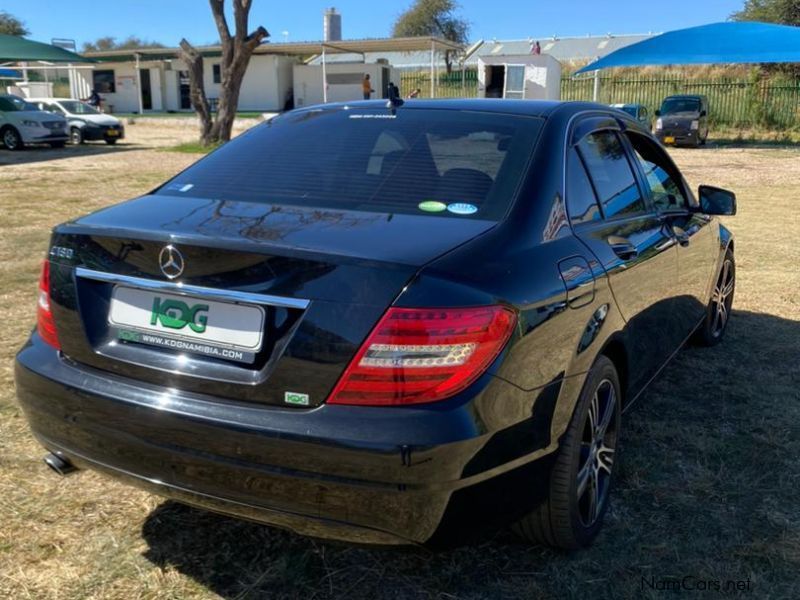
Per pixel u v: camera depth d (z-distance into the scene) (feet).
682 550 9.37
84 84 142.00
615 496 10.61
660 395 14.19
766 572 8.96
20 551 9.02
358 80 123.34
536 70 94.58
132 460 7.68
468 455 6.94
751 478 11.14
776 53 64.54
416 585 8.64
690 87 100.17
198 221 8.09
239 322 7.23
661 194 13.21
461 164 9.32
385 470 6.71
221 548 9.23
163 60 136.15
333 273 6.95
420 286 6.90
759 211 37.24
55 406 8.08
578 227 9.46
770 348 16.92
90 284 8.08
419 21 177.27
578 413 8.64
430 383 6.83
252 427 6.98
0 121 68.49
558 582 8.73
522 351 7.48
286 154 10.11
